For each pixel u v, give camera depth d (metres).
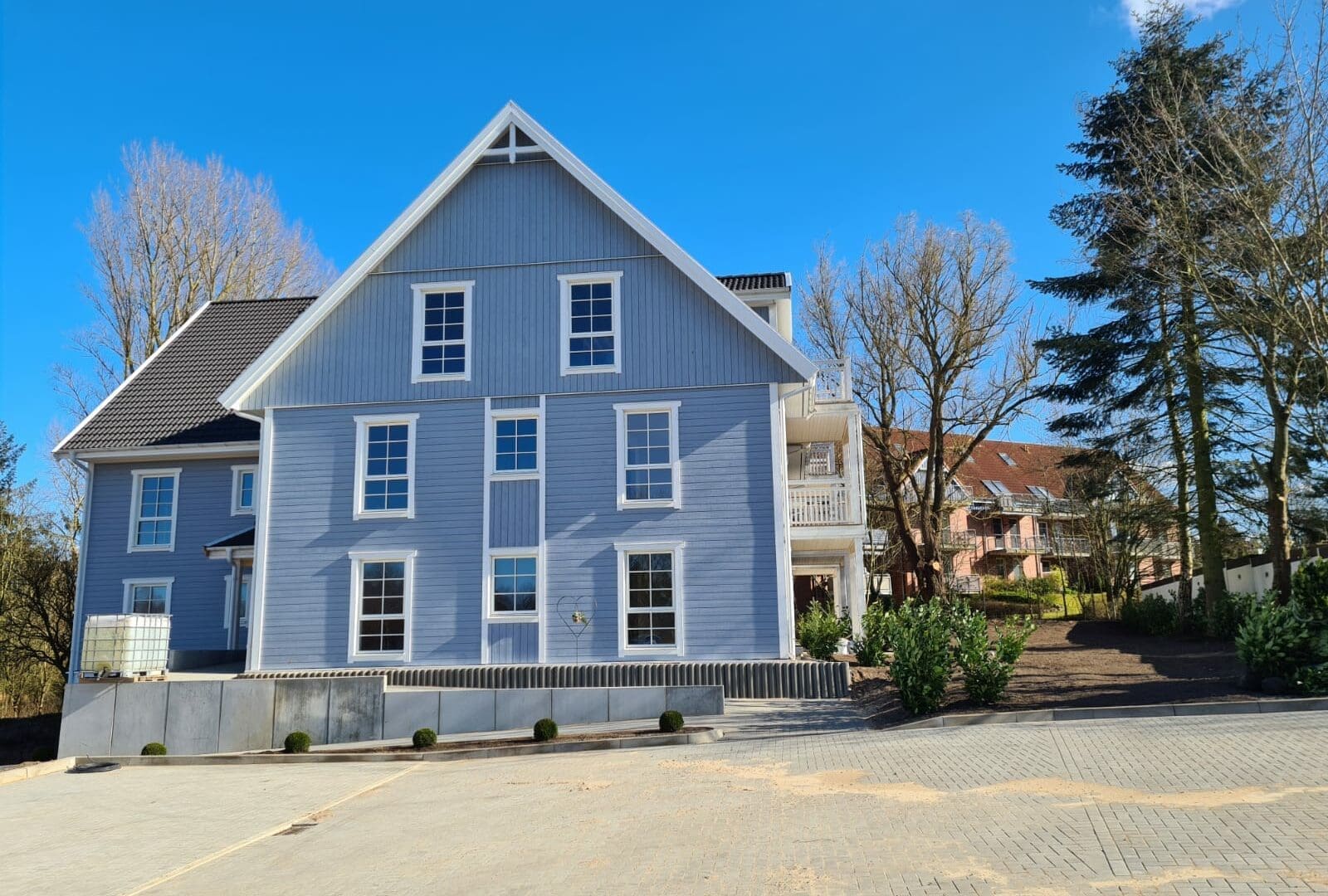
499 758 16.19
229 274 42.47
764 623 21.20
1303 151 16.20
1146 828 8.23
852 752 13.01
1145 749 11.38
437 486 22.66
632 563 21.92
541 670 21.28
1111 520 38.47
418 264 23.73
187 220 41.19
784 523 21.58
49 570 35.62
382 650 22.11
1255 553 34.31
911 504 41.56
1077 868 7.34
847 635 24.98
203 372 28.41
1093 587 46.56
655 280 22.98
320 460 23.08
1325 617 15.09
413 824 11.31
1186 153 20.02
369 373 23.34
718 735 16.16
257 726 19.22
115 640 19.80
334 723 19.22
